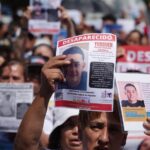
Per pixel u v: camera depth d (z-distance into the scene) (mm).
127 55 6785
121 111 2643
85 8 13180
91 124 2615
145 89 2701
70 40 2570
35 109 2447
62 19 6312
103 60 2527
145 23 12148
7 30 10281
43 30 7055
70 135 3666
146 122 2656
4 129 4910
